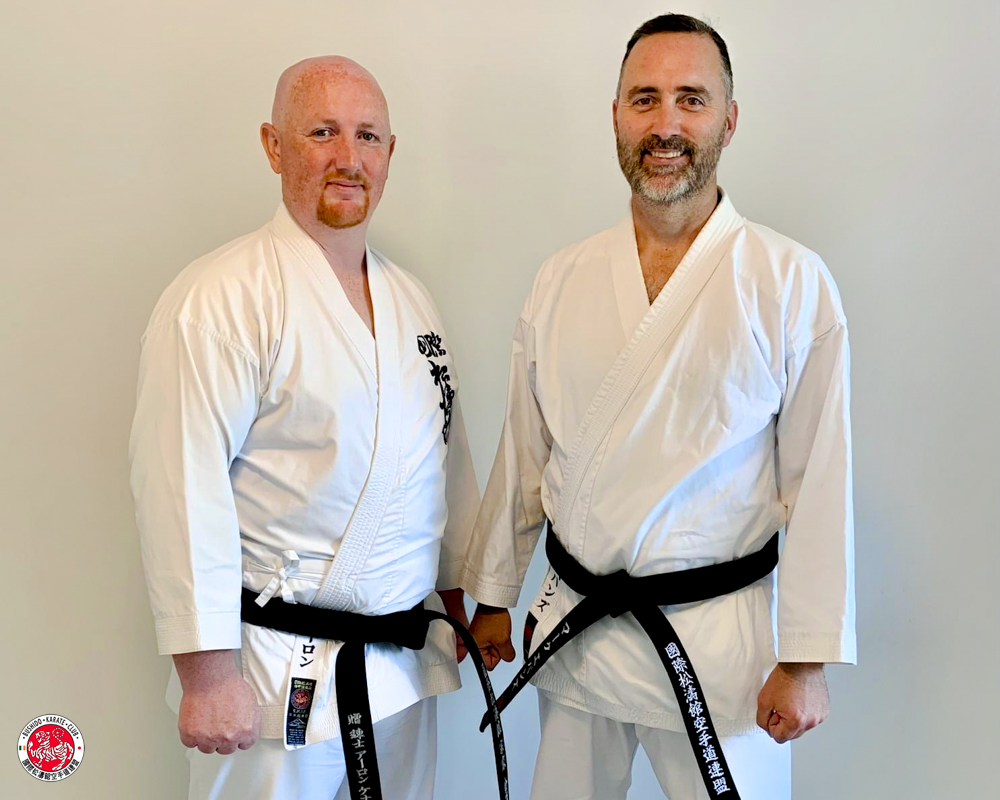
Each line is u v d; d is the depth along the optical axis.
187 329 1.47
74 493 2.04
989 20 1.92
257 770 1.51
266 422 1.53
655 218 1.61
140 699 2.08
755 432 1.56
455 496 1.92
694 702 1.52
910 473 2.02
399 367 1.63
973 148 1.95
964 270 1.96
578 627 1.61
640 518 1.55
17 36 1.96
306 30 2.06
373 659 1.60
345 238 1.61
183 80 2.01
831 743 2.11
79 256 2.00
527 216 2.13
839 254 2.02
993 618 1.99
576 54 2.08
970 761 2.02
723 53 1.60
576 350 1.65
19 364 2.01
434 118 2.12
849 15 1.98
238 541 1.48
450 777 2.26
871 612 2.06
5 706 2.06
